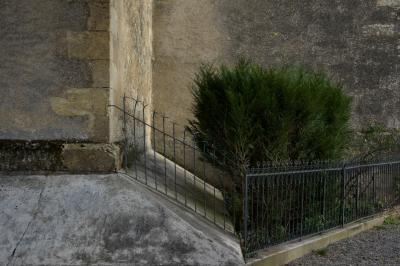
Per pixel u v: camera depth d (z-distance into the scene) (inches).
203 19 338.3
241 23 339.0
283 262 185.8
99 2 194.5
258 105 206.4
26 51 194.2
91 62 194.4
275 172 190.5
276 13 339.6
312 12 340.2
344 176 240.2
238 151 207.5
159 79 335.9
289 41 338.6
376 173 288.0
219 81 222.1
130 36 251.8
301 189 210.7
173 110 333.4
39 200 172.6
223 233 181.5
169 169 275.6
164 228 163.5
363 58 339.9
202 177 311.7
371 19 339.6
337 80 338.3
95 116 194.1
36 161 189.5
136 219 165.9
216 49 337.1
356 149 335.0
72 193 176.6
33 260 147.3
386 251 208.7
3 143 191.2
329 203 232.2
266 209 193.6
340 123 238.1
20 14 194.2
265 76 216.2
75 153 189.5
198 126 241.4
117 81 213.8
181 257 153.2
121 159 203.3
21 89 194.1
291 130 210.4
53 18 194.5
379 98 339.0
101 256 150.3
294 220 211.9
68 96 194.2
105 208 169.6
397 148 336.2
